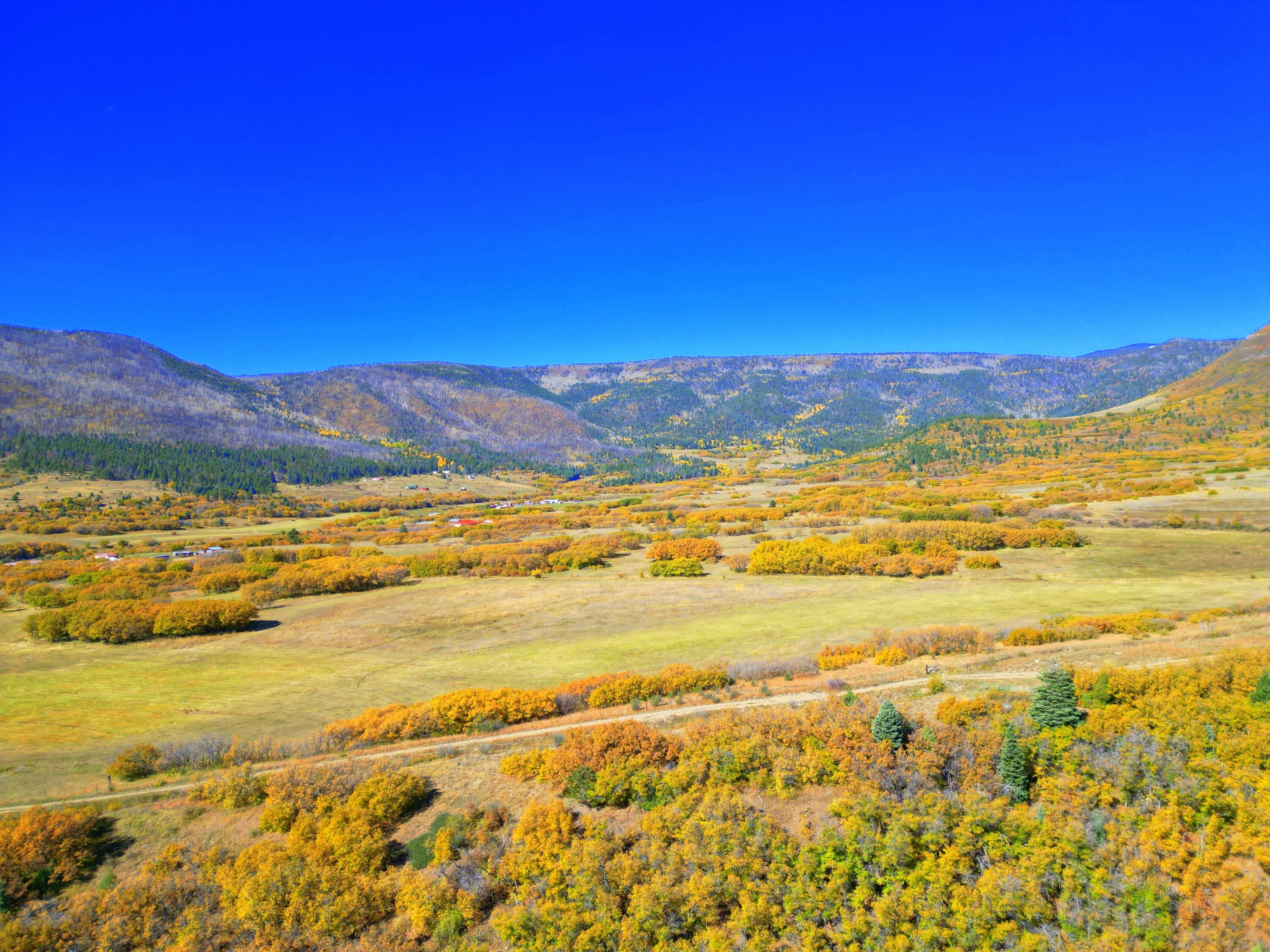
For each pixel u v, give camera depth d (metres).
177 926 24.72
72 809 31.06
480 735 37.31
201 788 32.53
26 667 58.06
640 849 25.94
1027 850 22.91
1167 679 29.09
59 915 25.30
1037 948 19.75
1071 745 26.27
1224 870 20.19
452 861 26.89
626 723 32.66
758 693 38.47
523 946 23.19
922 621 54.66
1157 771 24.05
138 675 54.62
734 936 22.42
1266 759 23.30
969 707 30.08
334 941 24.16
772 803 27.33
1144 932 19.34
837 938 21.80
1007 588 64.62
